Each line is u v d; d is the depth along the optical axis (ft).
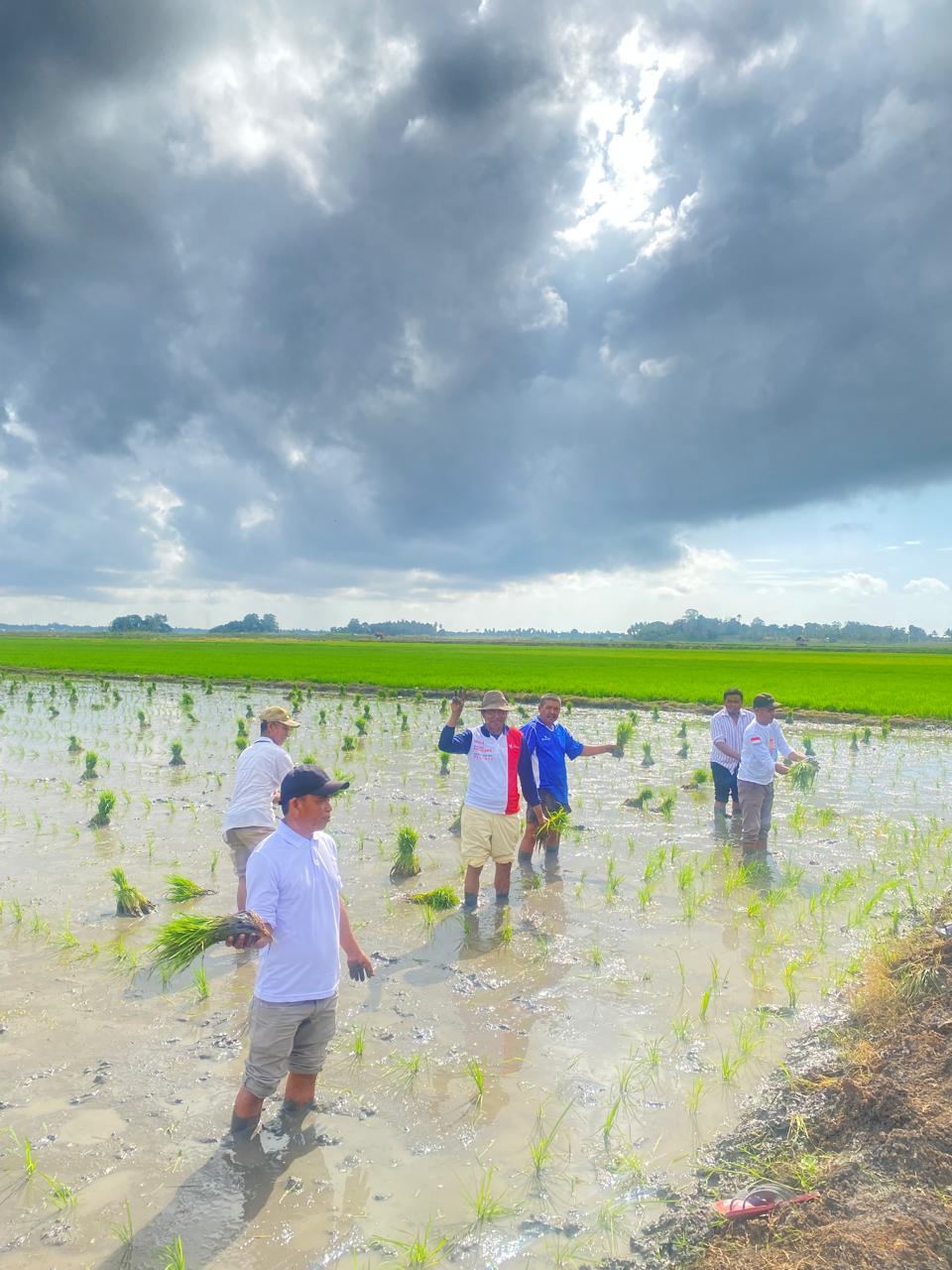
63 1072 17.47
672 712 94.07
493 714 27.27
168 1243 12.54
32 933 25.22
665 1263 12.17
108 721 81.05
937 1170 12.96
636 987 21.48
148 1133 15.37
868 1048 17.12
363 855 33.83
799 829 38.52
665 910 27.40
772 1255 11.87
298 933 14.99
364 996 21.06
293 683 130.00
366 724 75.20
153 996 21.09
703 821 40.60
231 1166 14.43
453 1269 12.03
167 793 45.88
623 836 37.47
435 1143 15.07
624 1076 17.11
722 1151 14.62
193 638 619.26
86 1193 13.73
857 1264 11.33
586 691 108.68
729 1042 18.61
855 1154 13.92
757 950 23.93
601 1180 14.05
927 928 23.98
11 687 121.60
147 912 26.94
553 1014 20.02
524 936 25.13
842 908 27.37
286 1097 16.14
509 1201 13.52
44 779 50.11
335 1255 12.34
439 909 27.45
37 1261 12.15
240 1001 20.89
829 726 82.33
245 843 24.06
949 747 68.33
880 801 45.80
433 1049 18.43
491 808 27.27
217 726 77.15
